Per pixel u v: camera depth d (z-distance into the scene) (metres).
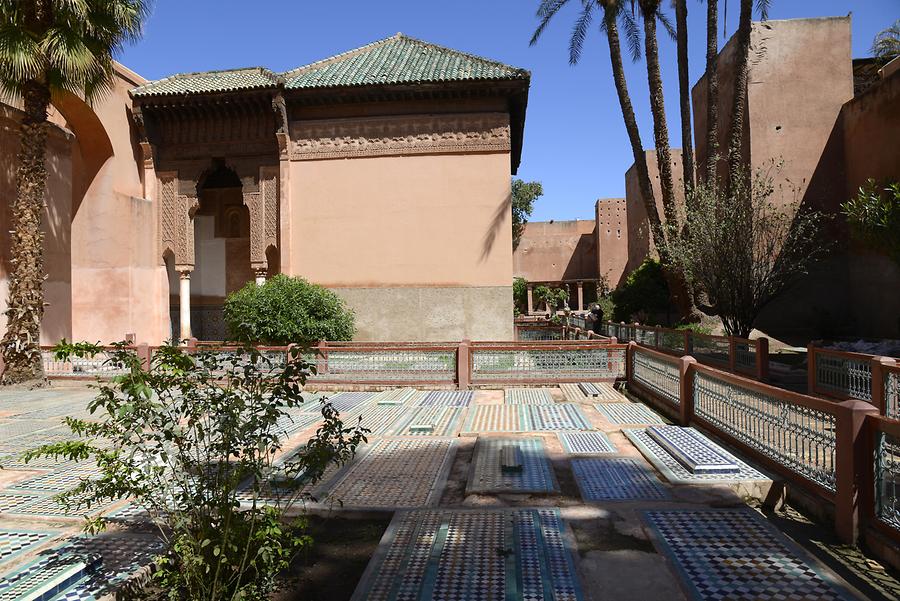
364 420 6.86
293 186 13.80
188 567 2.47
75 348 2.54
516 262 41.66
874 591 2.75
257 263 13.96
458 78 12.86
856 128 15.44
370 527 3.67
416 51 15.26
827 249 14.33
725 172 17.97
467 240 13.41
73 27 9.45
